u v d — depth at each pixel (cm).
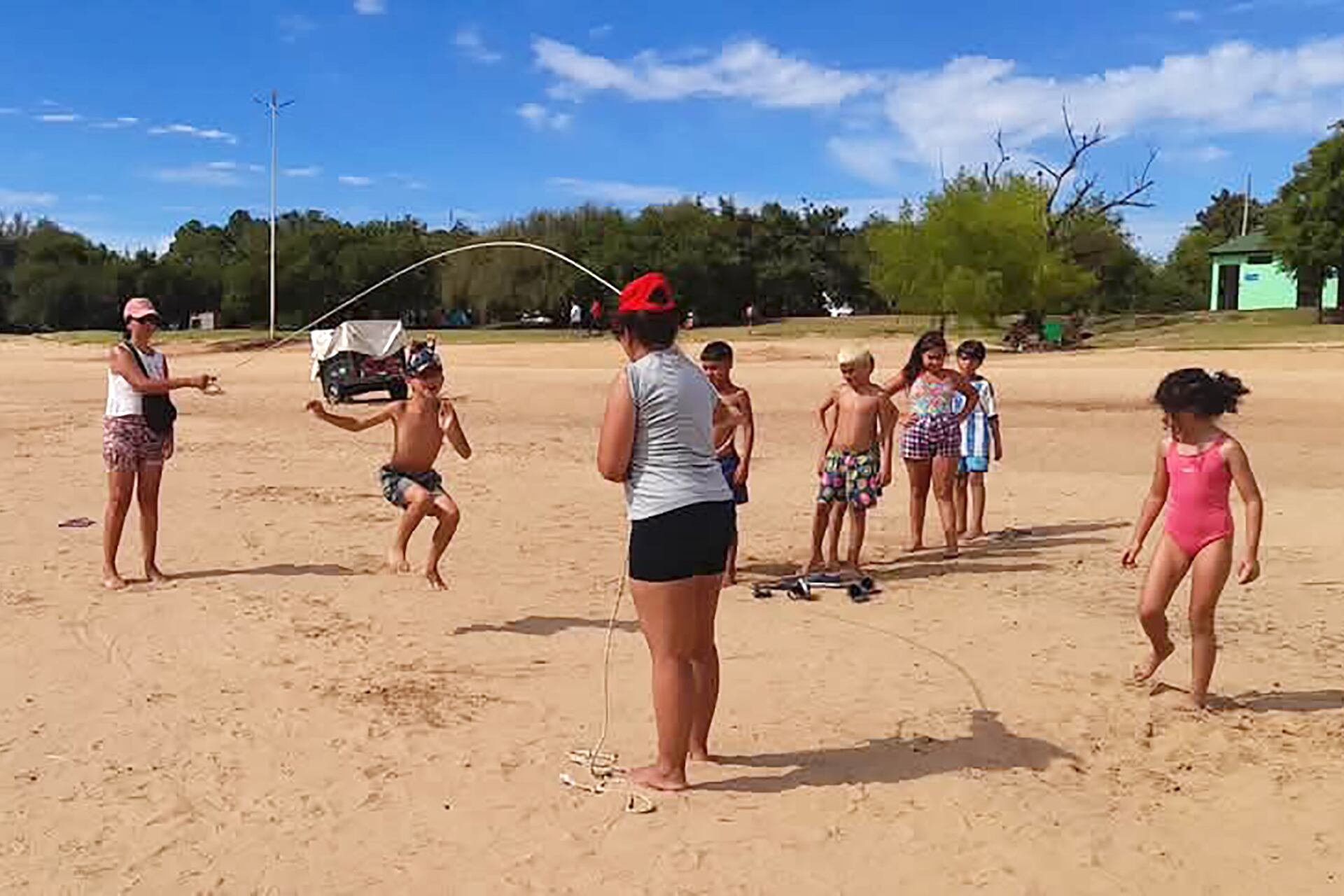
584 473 1656
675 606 500
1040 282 5003
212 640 755
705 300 8631
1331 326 4869
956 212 5056
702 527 496
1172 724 604
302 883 433
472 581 946
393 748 565
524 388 3222
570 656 727
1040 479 1564
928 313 5369
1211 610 622
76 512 1279
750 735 586
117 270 9400
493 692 653
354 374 3086
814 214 9650
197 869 443
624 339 503
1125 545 1104
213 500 1380
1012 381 2944
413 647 745
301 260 8800
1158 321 6119
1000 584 942
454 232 9981
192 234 11044
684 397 493
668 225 8712
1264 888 432
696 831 474
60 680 671
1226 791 520
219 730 590
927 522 1250
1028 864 447
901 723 604
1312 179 5281
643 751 562
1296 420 2116
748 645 755
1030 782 526
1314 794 515
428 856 453
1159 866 448
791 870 442
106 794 511
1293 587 919
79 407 2838
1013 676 686
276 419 2522
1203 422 627
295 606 849
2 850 458
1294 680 683
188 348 6069
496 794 511
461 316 8794
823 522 971
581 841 466
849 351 941
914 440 1066
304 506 1340
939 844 464
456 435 887
